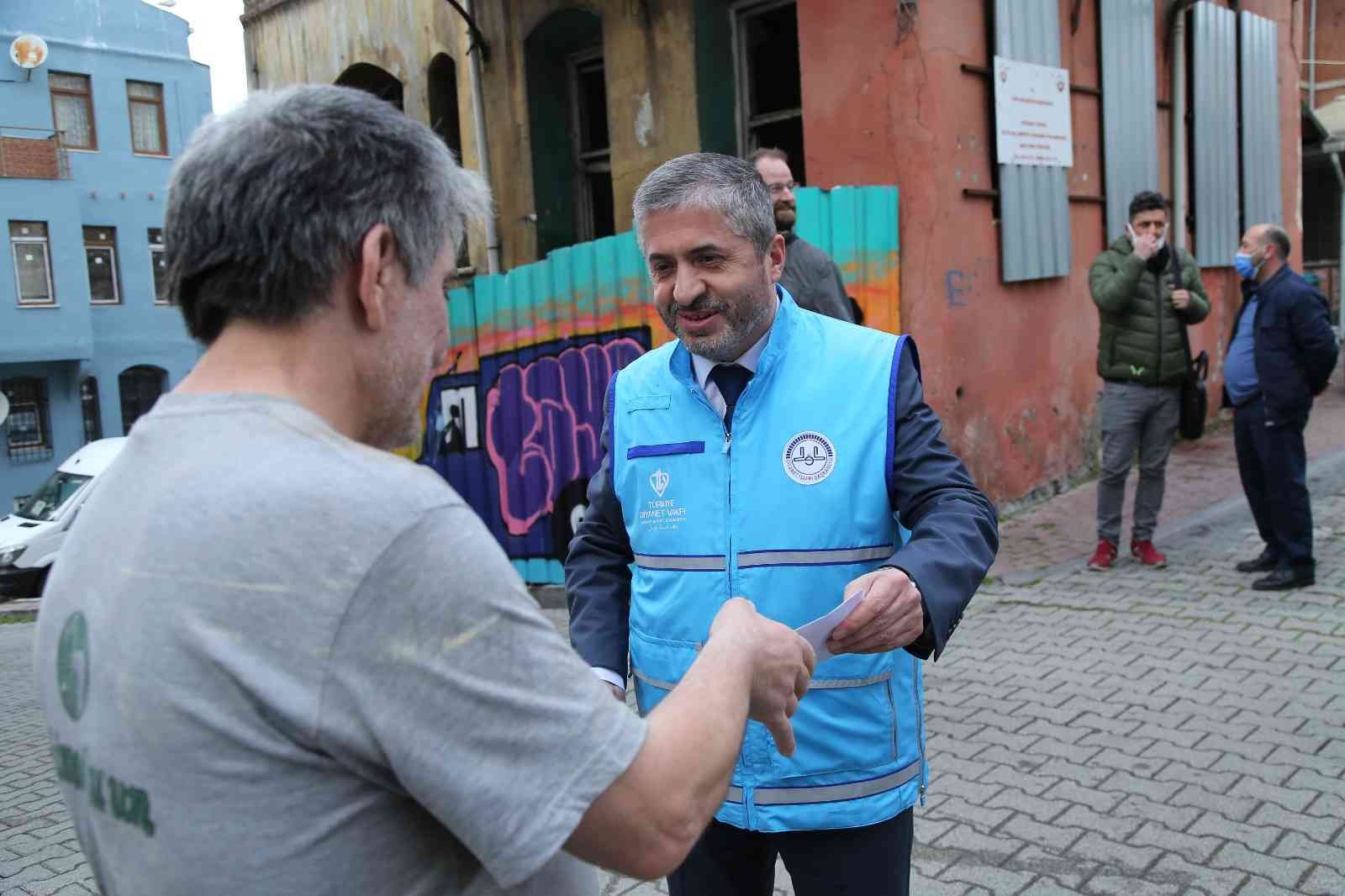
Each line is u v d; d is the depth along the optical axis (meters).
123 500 0.95
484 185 1.15
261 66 12.18
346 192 0.97
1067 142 7.64
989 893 2.96
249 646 0.85
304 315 0.99
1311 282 6.00
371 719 0.86
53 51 23.38
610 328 6.82
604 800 0.93
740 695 1.09
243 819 0.85
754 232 1.80
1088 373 8.16
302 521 0.87
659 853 0.97
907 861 1.92
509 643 0.91
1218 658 4.61
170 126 25.16
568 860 1.08
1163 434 5.99
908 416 1.82
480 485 7.69
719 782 1.03
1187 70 9.26
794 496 1.80
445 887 0.94
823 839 1.85
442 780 0.87
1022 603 5.63
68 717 0.95
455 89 10.27
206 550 0.87
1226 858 3.04
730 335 1.81
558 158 9.17
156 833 0.87
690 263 1.79
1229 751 3.71
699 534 1.85
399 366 1.05
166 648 0.86
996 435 7.20
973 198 6.89
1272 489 5.50
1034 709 4.23
